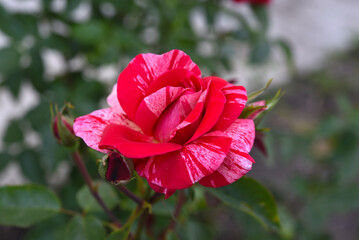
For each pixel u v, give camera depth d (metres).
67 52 0.57
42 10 0.58
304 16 1.60
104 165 0.28
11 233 0.77
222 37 0.72
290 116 1.13
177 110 0.29
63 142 0.33
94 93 0.60
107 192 0.38
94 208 0.38
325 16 1.63
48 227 0.57
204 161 0.27
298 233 0.69
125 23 0.66
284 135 0.76
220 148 0.27
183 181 0.27
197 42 0.68
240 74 1.07
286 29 1.51
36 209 0.37
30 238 0.56
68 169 0.70
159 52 0.64
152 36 0.68
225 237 0.84
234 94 0.29
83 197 0.38
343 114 0.78
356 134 0.72
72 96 0.58
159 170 0.28
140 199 0.32
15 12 0.55
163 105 0.29
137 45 0.58
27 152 0.60
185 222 0.42
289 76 1.28
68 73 0.62
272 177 0.99
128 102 0.29
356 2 1.77
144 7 0.63
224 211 0.84
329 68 1.36
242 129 0.28
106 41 0.56
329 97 1.21
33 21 0.55
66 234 0.36
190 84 0.29
